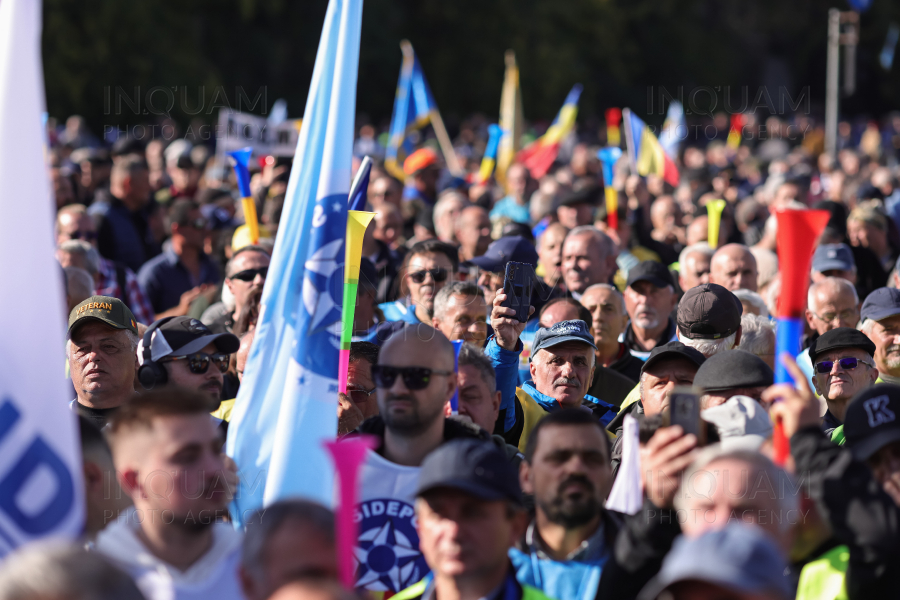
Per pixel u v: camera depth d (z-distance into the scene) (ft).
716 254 82.48
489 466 34.81
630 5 532.73
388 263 96.02
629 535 36.24
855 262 99.86
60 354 34.12
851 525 34.76
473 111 479.82
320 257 47.67
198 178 146.82
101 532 38.01
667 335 80.94
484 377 51.83
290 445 45.88
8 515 33.04
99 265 88.94
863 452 38.58
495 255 79.15
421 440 43.60
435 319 64.44
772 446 41.06
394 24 468.75
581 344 60.18
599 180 186.60
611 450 50.75
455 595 34.96
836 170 195.11
